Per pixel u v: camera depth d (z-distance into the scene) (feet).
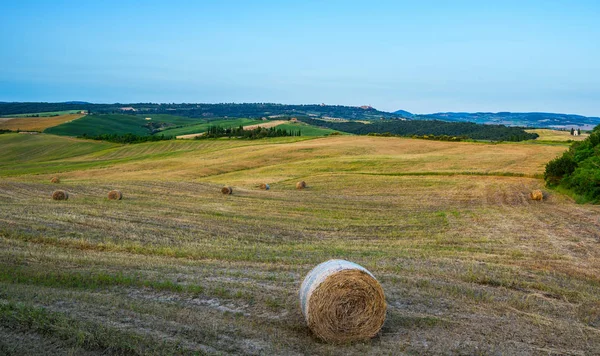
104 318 26.68
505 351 25.58
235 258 46.70
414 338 27.09
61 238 51.06
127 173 167.94
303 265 44.16
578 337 27.96
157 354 22.47
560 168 113.39
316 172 155.84
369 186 124.57
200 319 27.94
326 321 26.35
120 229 57.93
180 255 47.29
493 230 67.05
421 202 99.76
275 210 83.61
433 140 250.78
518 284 39.04
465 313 31.60
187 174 160.76
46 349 22.15
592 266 46.73
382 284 37.58
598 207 90.33
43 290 31.60
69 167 199.41
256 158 194.49
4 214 61.21
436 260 47.65
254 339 25.70
